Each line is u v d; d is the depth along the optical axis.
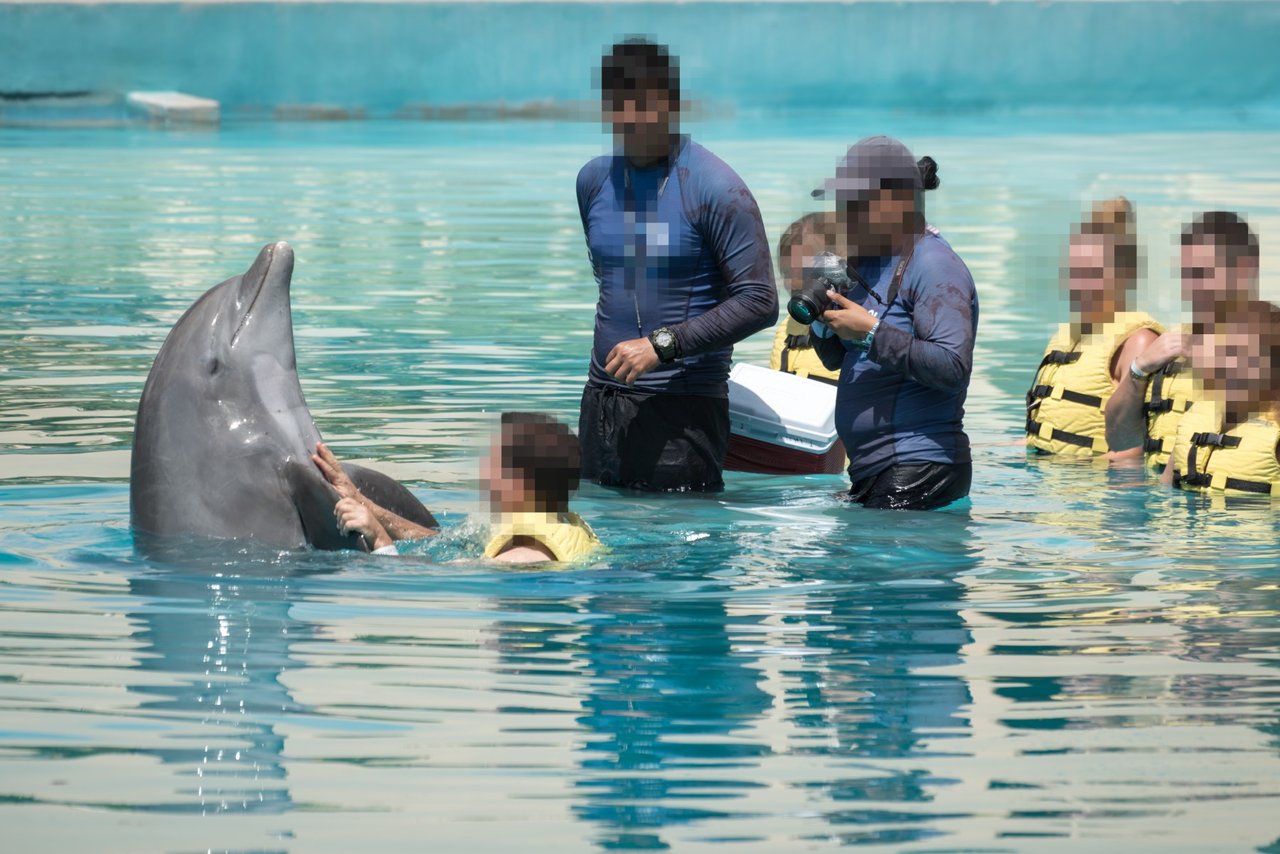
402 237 35.09
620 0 61.84
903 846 8.01
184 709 9.66
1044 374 18.73
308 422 13.54
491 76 61.97
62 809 8.32
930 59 63.75
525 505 13.23
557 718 9.59
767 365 22.61
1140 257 19.11
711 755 9.07
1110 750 9.15
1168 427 17.53
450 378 21.09
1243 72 65.62
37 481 15.46
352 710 9.68
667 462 16.47
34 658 10.50
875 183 15.30
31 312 25.91
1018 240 35.06
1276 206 38.62
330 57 60.88
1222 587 12.56
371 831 8.10
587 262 32.16
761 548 13.77
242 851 7.88
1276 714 9.71
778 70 62.75
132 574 12.43
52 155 49.19
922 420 15.64
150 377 13.62
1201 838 8.09
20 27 58.88
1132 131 57.81
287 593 11.99
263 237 34.69
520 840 8.01
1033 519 15.02
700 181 16.20
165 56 60.00
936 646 11.01
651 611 11.75
